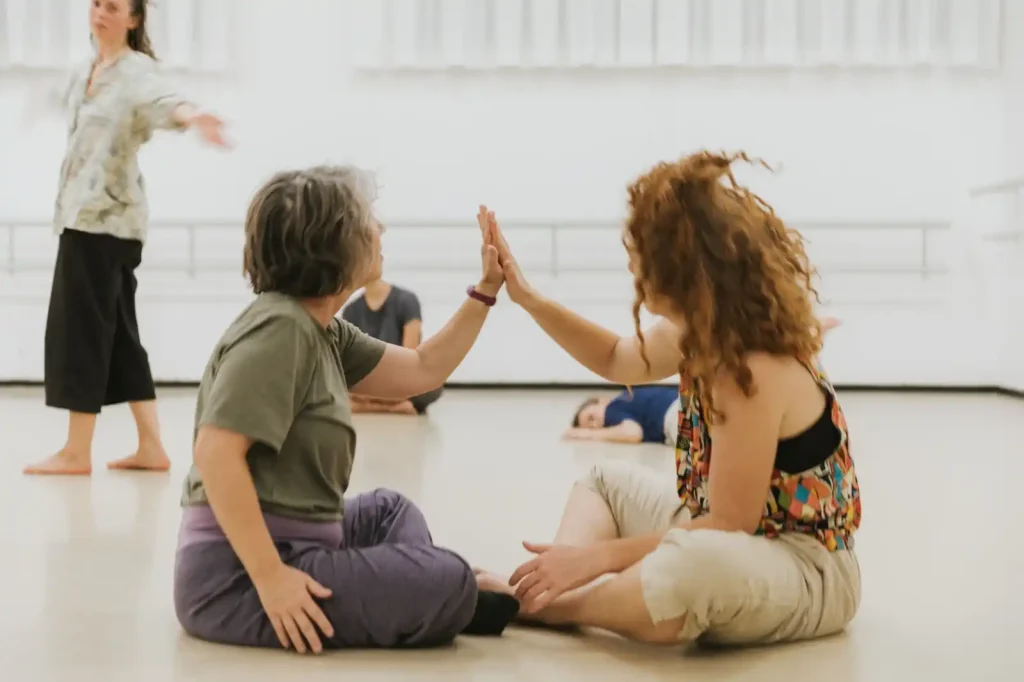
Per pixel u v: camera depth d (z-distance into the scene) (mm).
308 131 5555
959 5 5445
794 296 1505
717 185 1520
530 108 5566
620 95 5559
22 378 5504
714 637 1494
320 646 1437
